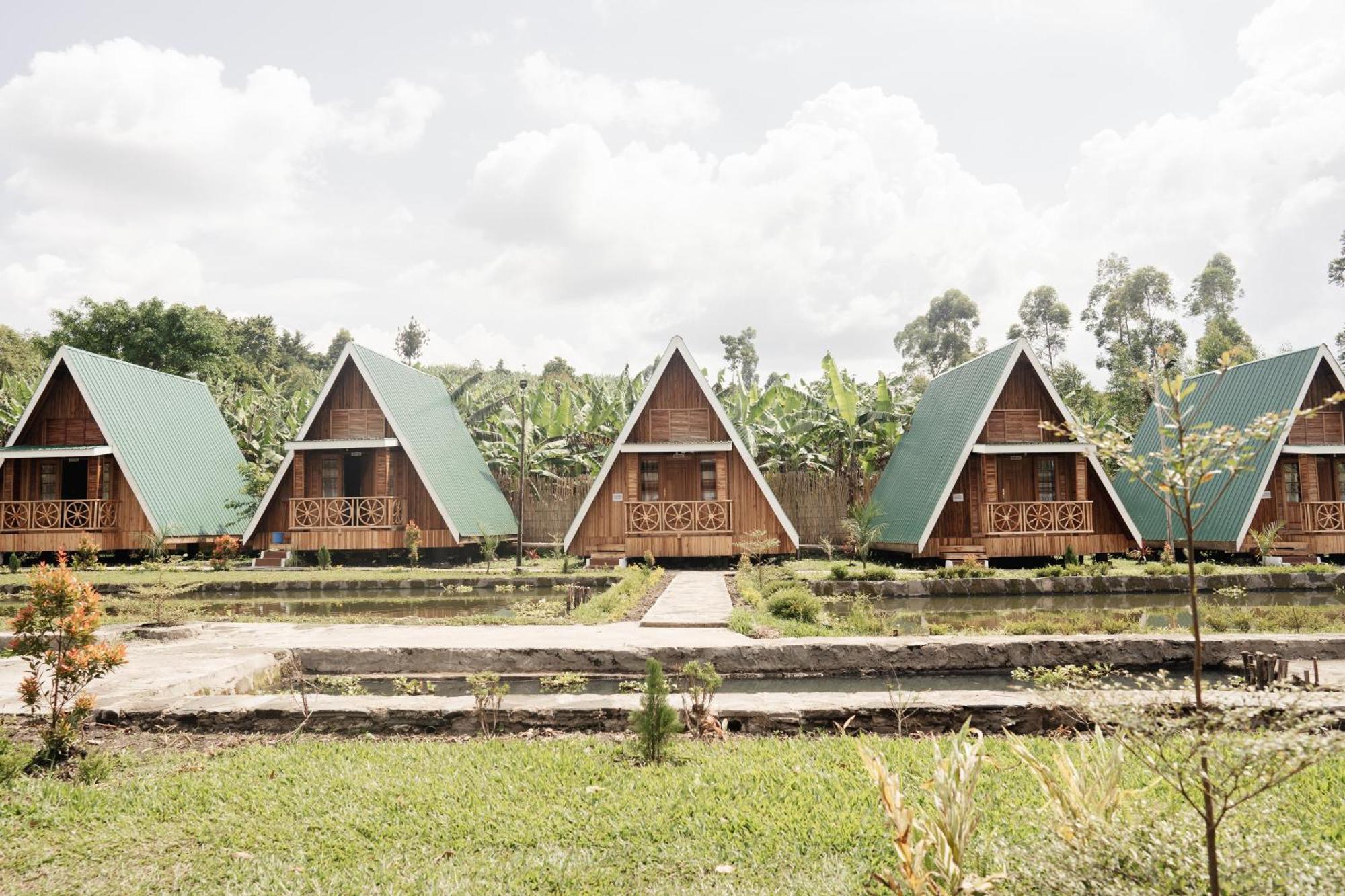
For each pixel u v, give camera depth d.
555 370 56.53
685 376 24.14
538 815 5.02
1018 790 5.10
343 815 5.07
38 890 4.18
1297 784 5.12
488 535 25.27
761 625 11.77
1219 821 2.74
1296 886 2.84
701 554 23.23
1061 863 3.10
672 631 11.52
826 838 4.56
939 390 27.16
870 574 18.41
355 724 7.07
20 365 45.38
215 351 40.16
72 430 25.95
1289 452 22.83
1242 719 2.72
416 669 10.29
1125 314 45.75
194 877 4.30
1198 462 2.96
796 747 6.30
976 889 2.98
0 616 14.51
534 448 29.42
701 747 6.34
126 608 14.91
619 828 4.80
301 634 11.55
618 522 23.75
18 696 7.89
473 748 6.41
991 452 22.25
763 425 30.00
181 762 6.18
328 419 25.58
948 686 9.60
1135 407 33.81
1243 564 21.69
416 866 4.39
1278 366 23.47
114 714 7.17
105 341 37.84
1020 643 10.30
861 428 28.36
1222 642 10.16
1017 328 55.38
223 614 15.34
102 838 4.77
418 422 26.22
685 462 24.61
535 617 13.30
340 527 24.64
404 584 19.73
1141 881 2.98
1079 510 22.62
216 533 25.97
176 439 27.09
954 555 22.25
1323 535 22.92
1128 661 10.25
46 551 25.00
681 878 4.21
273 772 5.89
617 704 7.10
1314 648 9.98
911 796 5.08
